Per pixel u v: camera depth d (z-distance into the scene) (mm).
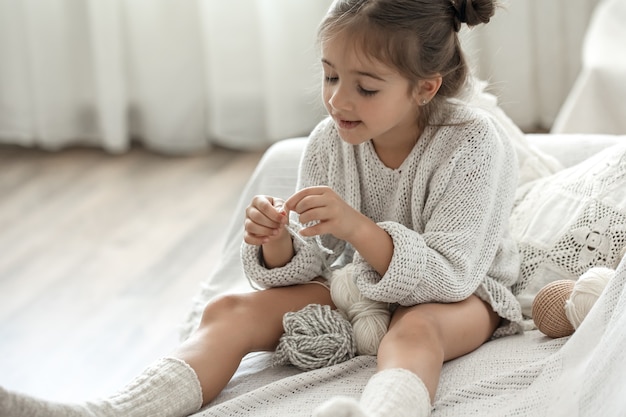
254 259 1455
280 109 3537
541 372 1184
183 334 1555
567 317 1320
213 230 2932
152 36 3525
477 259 1422
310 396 1223
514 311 1418
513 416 1107
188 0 3500
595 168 1524
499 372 1256
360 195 1528
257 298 1394
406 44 1347
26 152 3648
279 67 3492
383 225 1369
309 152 1570
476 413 1137
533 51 3449
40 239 2916
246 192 1817
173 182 3344
